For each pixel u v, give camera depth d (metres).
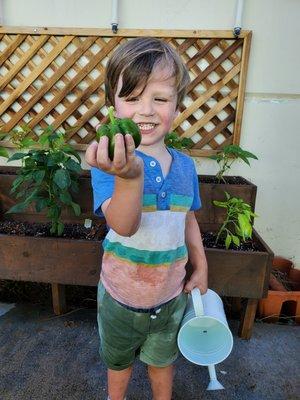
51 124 1.97
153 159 0.81
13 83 1.99
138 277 0.82
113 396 0.99
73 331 1.48
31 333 1.46
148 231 0.79
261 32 1.79
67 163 1.46
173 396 1.16
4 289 1.80
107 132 0.51
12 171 1.96
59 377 1.23
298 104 1.88
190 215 1.03
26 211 1.76
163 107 0.77
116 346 0.91
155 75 0.74
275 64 1.83
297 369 1.30
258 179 2.01
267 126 1.93
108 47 1.84
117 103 0.80
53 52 1.87
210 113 1.91
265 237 2.09
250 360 1.34
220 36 1.77
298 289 1.86
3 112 2.00
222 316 0.94
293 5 1.75
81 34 1.81
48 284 1.86
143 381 1.21
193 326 0.94
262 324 1.59
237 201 1.46
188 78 0.86
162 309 0.87
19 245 1.43
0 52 1.89
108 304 0.89
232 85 1.88
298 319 1.63
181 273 0.90
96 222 1.74
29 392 1.16
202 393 1.18
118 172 0.50
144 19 1.81
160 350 0.94
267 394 1.18
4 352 1.34
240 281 1.37
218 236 1.54
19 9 1.85
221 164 1.99
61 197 1.44
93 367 1.28
